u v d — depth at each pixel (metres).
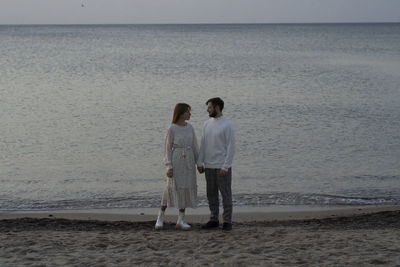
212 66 43.69
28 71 38.78
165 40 101.19
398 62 47.12
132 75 36.25
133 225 7.43
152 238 6.29
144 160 13.29
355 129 17.44
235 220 8.45
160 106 22.42
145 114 20.34
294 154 14.02
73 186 10.97
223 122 6.56
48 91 27.42
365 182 11.37
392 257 5.34
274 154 14.02
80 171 12.20
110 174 11.95
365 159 13.48
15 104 22.75
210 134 6.59
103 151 14.26
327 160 13.38
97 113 20.53
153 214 8.93
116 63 46.66
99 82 31.89
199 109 21.61
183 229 6.92
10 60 49.25
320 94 26.61
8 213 8.94
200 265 5.11
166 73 37.69
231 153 6.50
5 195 10.27
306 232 6.76
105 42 91.44
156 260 5.29
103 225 7.43
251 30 196.12
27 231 6.93
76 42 90.88
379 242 6.03
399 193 10.51
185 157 6.64
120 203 9.75
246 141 15.66
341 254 5.48
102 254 5.54
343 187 10.96
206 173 6.73
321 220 8.05
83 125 18.06
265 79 33.88
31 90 27.75
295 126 18.02
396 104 22.95
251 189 10.77
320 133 16.83
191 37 118.38
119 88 28.97
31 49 68.38
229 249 5.71
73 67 42.41
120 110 21.31
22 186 10.94
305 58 53.59
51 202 9.81
